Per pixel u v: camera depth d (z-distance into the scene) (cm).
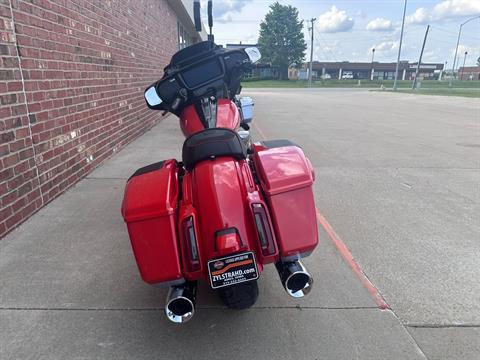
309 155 733
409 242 376
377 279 312
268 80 7988
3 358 230
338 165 660
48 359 230
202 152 249
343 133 1006
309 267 329
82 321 262
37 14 440
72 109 532
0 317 265
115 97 732
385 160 699
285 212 229
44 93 454
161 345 242
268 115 1460
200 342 244
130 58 845
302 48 8019
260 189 242
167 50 1363
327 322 261
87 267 328
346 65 9431
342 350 236
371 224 417
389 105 2041
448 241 379
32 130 426
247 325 259
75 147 540
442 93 3550
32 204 427
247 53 336
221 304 281
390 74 9569
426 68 9675
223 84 333
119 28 760
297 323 260
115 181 552
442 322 261
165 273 219
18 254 347
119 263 335
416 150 790
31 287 299
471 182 570
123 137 790
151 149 776
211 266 209
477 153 765
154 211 218
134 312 272
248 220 230
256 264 213
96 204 463
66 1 517
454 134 1004
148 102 328
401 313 270
